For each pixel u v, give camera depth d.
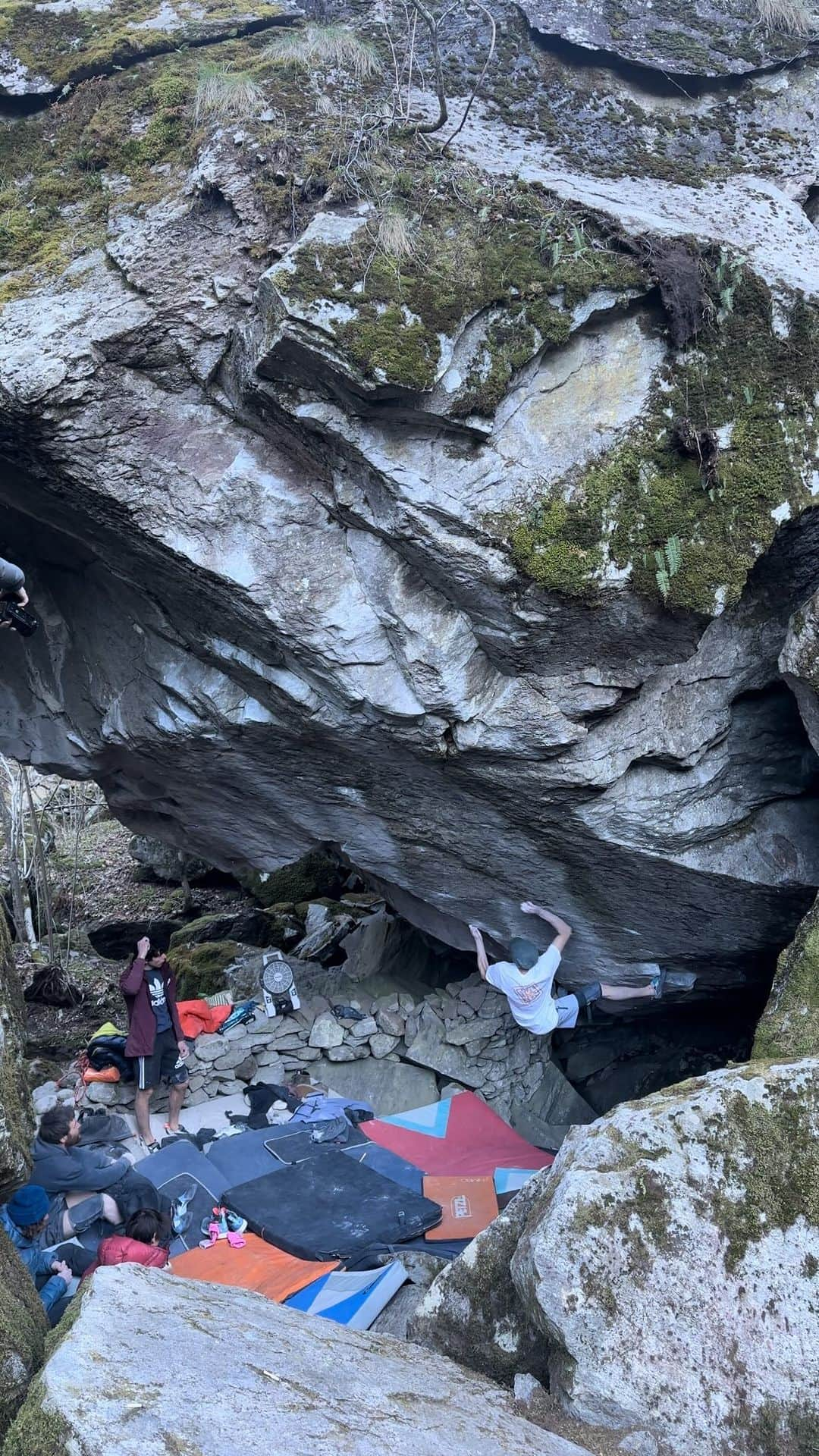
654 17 5.35
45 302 4.28
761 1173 3.25
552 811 5.05
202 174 4.29
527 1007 5.63
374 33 5.12
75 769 6.52
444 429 4.08
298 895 9.77
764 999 6.38
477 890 5.86
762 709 5.01
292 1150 5.71
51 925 9.42
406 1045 6.59
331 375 3.91
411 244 3.97
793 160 5.15
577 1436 2.95
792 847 5.27
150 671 5.34
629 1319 3.04
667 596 4.23
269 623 4.49
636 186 4.81
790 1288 3.09
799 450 4.30
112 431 4.27
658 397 4.23
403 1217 5.14
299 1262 4.84
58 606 5.76
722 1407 2.94
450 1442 2.65
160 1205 4.97
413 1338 3.63
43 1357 3.20
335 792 5.53
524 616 4.24
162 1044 5.88
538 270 4.04
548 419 4.18
